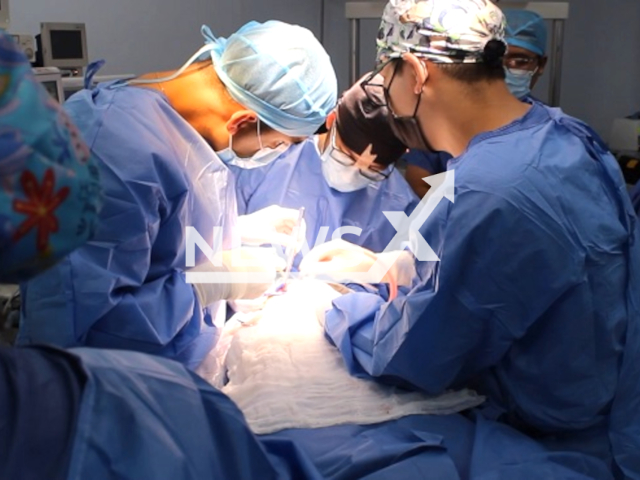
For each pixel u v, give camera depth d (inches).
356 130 61.8
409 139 53.6
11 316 57.3
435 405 49.3
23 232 17.9
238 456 25.2
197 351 56.4
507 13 84.9
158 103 54.2
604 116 137.3
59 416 21.1
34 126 18.4
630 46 132.9
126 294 48.4
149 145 49.0
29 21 114.5
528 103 50.1
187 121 57.4
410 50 48.8
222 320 64.1
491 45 47.1
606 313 45.1
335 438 45.4
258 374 52.4
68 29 103.3
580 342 45.2
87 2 119.7
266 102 55.7
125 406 23.0
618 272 45.7
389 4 51.3
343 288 66.3
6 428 20.0
